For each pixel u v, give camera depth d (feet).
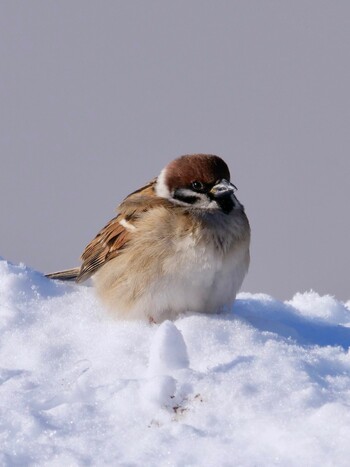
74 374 19.15
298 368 18.35
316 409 16.78
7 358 20.33
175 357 18.40
